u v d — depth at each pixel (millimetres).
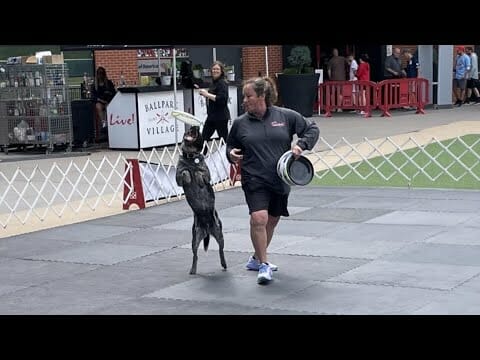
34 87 17531
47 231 10273
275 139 7191
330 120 23500
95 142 19266
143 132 18281
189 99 19109
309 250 8609
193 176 7684
